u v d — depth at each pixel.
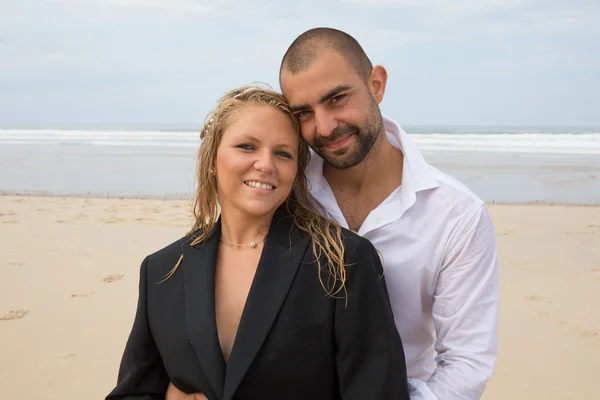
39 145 27.42
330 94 2.12
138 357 2.19
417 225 2.29
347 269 1.95
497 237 9.11
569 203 12.48
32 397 4.09
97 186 14.50
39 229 9.21
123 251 7.85
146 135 37.00
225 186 2.06
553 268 7.36
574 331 5.35
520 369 4.64
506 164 19.19
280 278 1.97
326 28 2.18
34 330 5.21
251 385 1.92
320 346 1.94
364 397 1.92
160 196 12.98
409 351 2.46
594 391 4.28
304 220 2.10
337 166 2.27
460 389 2.18
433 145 28.20
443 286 2.31
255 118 2.02
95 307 5.76
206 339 1.95
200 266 2.09
